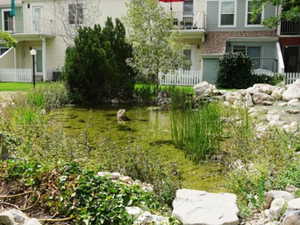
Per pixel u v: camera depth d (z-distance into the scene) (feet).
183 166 15.40
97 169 13.16
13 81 66.23
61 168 9.78
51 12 69.15
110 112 33.37
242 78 51.21
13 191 9.48
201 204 9.71
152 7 40.65
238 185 11.66
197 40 63.41
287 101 35.76
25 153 14.58
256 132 19.22
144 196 9.93
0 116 22.12
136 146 17.47
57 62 70.54
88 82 38.17
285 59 63.62
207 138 17.34
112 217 7.85
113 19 66.03
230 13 62.18
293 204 8.66
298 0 52.01
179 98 34.14
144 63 39.93
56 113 31.86
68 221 8.05
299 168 11.96
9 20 74.74
